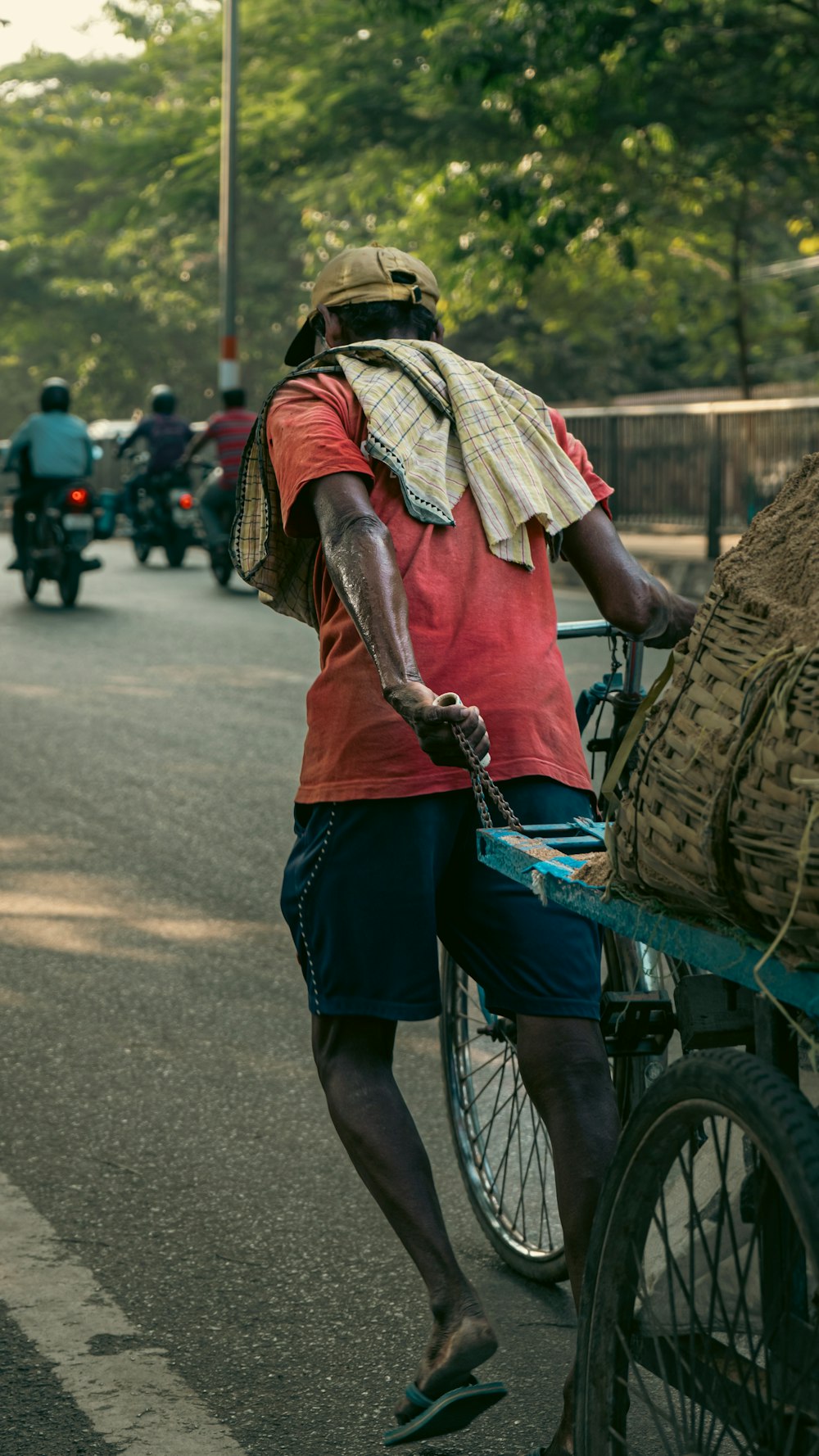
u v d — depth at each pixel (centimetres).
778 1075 183
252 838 685
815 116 1697
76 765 820
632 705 316
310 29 2083
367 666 263
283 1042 464
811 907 162
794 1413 191
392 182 2128
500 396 276
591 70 1575
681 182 1994
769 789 167
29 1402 286
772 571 187
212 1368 298
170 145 2478
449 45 1590
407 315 289
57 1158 388
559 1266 324
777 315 2953
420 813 260
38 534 1492
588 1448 219
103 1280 330
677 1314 210
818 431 1573
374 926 263
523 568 269
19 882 623
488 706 262
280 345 4541
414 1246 258
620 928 208
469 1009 358
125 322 4784
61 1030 472
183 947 548
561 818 264
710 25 1599
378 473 265
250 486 279
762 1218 195
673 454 1756
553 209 1684
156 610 1460
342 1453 272
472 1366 251
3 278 4644
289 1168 383
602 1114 261
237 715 946
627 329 3422
